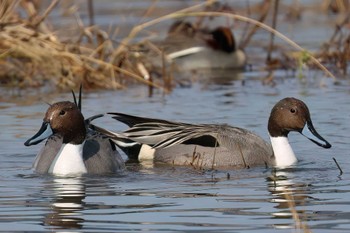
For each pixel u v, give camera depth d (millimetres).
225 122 15148
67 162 12180
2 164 12711
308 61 20719
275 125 13180
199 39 23172
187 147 13312
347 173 12117
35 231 9219
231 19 26266
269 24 26359
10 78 18938
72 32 21734
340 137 14094
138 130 13648
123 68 19391
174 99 17359
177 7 27031
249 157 13125
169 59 21094
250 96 17594
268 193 10898
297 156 13359
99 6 27875
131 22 25109
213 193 10922
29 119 15359
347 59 21141
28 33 18609
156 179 11898
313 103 16578
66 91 18234
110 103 16891
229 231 9148
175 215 9797
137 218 9672
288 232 9102
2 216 9820
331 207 10117
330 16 27969
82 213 9922
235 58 22641
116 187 11328
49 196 10773
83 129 12250
